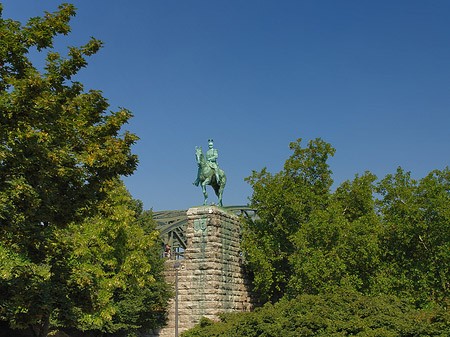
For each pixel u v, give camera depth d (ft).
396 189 138.31
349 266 139.54
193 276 126.41
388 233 138.92
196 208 131.34
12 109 52.75
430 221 131.13
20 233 56.85
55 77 62.13
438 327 70.95
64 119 62.28
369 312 82.48
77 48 64.23
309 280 133.59
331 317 82.23
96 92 67.31
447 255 124.26
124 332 143.74
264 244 147.84
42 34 59.36
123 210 124.98
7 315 65.92
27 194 52.80
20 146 52.75
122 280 121.70
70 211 61.87
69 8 62.64
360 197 151.02
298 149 158.51
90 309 71.15
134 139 67.56
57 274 65.46
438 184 133.80
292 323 81.00
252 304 145.79
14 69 58.29
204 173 135.74
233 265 136.98
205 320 104.94
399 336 72.95
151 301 138.82
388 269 134.21
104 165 62.69
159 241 166.30
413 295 128.06
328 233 137.49
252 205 155.84
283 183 152.46
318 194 155.94
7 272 60.34
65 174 60.08
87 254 115.44
